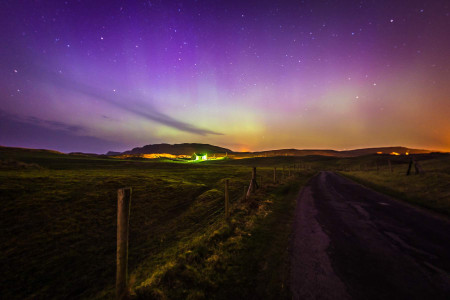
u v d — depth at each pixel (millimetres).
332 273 4746
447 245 6289
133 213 15531
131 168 58031
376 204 12438
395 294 3959
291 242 6637
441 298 3838
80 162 71000
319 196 15695
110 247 10438
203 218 14227
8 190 17172
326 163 120000
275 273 4793
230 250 6047
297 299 3855
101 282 7336
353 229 7906
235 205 12195
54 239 10984
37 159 72562
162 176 35500
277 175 39281
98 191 20438
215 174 43000
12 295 6797
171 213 16250
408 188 15922
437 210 10398
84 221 13508
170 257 7770
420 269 4887
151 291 4113
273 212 10617
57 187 20641
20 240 10625
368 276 4617
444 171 25250
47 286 7211
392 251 5902
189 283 4457
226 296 4027
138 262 8484
